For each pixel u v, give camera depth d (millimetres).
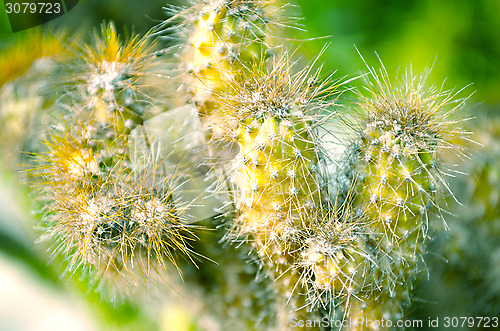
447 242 363
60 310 338
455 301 366
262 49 325
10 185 344
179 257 327
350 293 318
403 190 319
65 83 342
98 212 311
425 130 322
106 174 317
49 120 347
